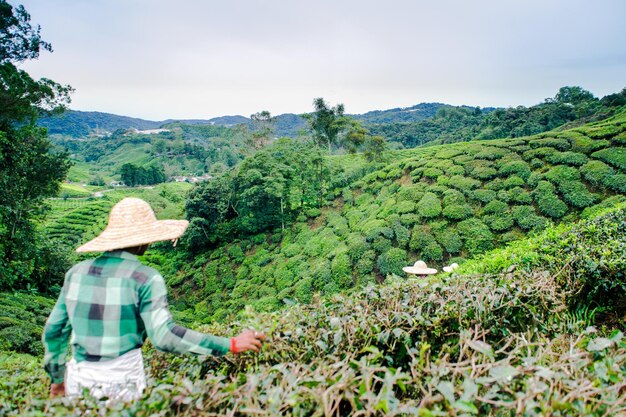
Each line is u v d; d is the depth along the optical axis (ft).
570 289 13.43
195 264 114.62
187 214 124.77
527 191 76.69
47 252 79.61
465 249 70.74
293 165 123.34
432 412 4.82
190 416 5.76
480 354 6.88
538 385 5.39
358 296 11.39
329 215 111.96
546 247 18.11
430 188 88.94
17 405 8.08
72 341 7.10
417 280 12.23
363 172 136.15
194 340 6.79
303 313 10.48
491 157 91.76
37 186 73.20
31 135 70.38
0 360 27.50
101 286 7.02
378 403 5.18
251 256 107.76
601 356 6.82
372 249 78.43
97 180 368.07
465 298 10.39
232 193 124.06
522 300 10.85
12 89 59.82
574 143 83.97
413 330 9.37
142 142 610.65
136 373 7.25
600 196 68.23
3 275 63.31
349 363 6.59
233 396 6.11
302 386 5.98
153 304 6.86
